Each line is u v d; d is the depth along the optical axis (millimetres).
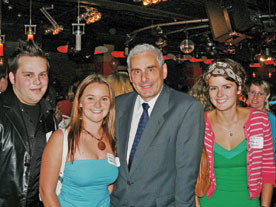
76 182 1734
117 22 10945
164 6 8609
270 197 1979
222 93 1889
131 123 1942
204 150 1954
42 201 1759
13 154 1758
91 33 10391
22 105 1898
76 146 1748
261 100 3137
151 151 1784
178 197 1749
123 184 1858
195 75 17141
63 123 1981
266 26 6926
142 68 1810
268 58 10047
